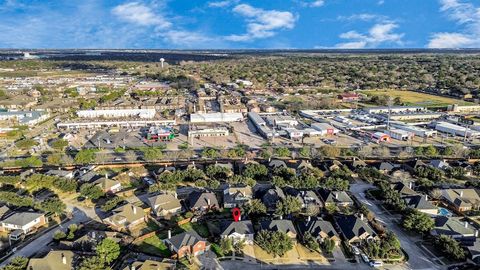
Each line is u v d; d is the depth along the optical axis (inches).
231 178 4443.9
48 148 6018.7
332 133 7052.2
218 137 6835.6
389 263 2955.2
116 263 2906.0
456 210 3823.8
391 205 3887.8
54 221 3587.6
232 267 2898.6
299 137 6732.3
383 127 7470.5
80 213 3762.3
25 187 4328.3
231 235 3230.8
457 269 2871.6
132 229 3444.9
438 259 3011.8
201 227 3513.8
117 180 4483.3
